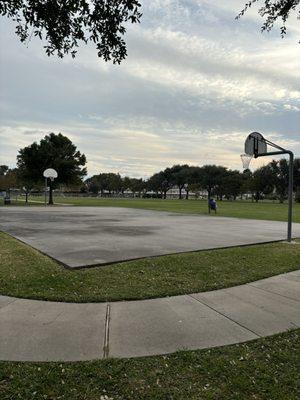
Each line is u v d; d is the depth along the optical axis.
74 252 8.96
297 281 6.73
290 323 4.67
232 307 5.24
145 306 5.22
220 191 95.44
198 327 4.50
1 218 21.00
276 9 4.77
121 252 9.02
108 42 4.61
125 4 4.31
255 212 31.31
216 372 3.45
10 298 5.48
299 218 23.23
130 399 3.03
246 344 4.05
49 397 3.04
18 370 3.43
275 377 3.38
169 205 45.47
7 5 4.30
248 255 8.88
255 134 12.64
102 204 46.59
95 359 3.65
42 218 21.08
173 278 6.63
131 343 4.02
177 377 3.36
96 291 5.80
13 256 8.38
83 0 4.25
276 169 81.56
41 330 4.34
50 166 46.44
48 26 4.50
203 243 10.79
